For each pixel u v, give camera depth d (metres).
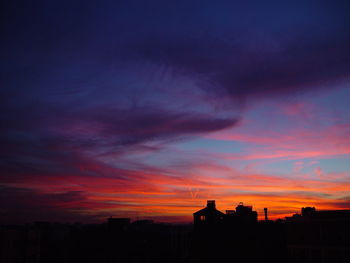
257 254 41.78
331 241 31.22
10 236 25.94
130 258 42.81
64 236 40.66
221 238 43.44
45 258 35.16
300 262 33.88
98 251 42.16
